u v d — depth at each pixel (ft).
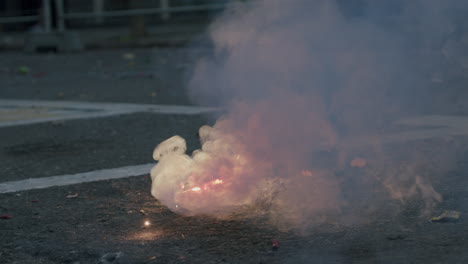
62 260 21.27
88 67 98.27
